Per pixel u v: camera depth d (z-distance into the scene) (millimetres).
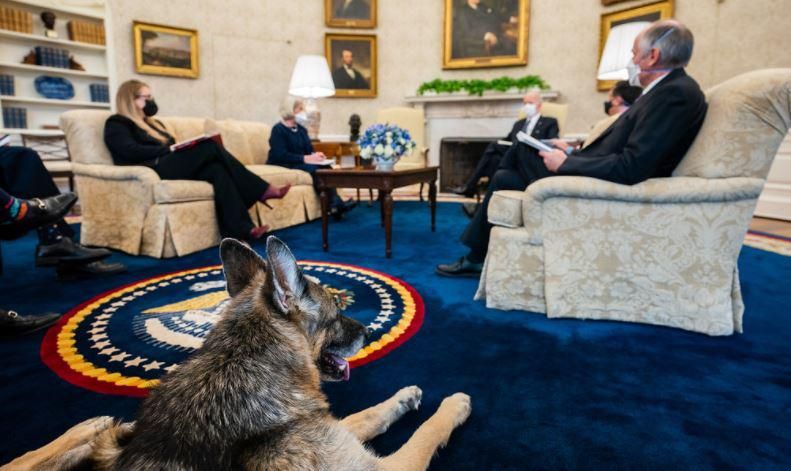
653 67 2373
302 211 5219
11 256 3609
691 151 2180
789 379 1742
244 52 8336
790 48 5430
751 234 4699
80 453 948
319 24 8688
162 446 811
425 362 1873
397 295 2742
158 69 7676
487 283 2510
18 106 7125
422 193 8086
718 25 6090
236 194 3895
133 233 3656
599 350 1987
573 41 7684
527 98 5512
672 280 2193
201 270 3246
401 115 7691
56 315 2270
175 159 3748
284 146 5566
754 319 2365
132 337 2109
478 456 1293
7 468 1095
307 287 1146
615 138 2432
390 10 8734
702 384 1703
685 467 1257
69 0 7102
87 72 7445
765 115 1958
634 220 2201
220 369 904
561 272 2332
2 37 6828
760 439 1380
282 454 868
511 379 1737
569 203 2275
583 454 1308
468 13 8297
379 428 1379
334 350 1214
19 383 1690
